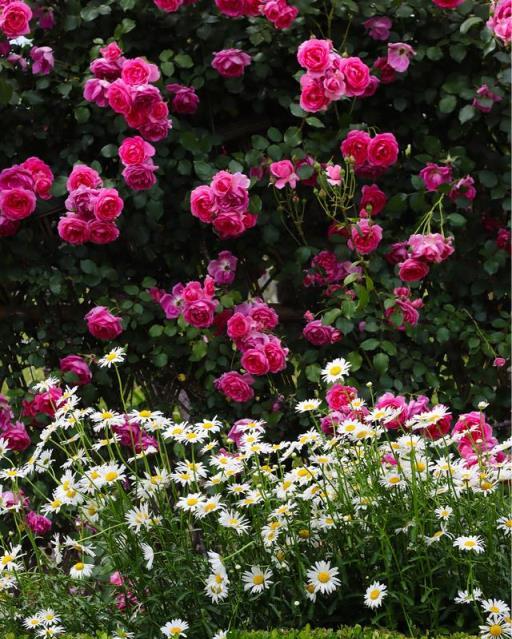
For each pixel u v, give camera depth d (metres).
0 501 2.59
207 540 2.49
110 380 3.28
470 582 2.22
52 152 3.35
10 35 3.13
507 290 3.49
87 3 3.36
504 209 3.39
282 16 3.17
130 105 3.08
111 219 3.10
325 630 2.21
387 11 3.34
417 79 3.40
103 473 2.42
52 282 3.22
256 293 3.52
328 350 3.41
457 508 2.34
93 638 2.23
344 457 2.56
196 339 3.34
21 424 3.21
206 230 3.42
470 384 3.53
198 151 3.25
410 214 3.49
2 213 3.12
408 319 3.27
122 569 2.35
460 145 3.49
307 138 3.45
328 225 3.52
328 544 2.42
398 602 2.32
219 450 3.32
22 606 2.45
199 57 3.38
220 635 2.13
